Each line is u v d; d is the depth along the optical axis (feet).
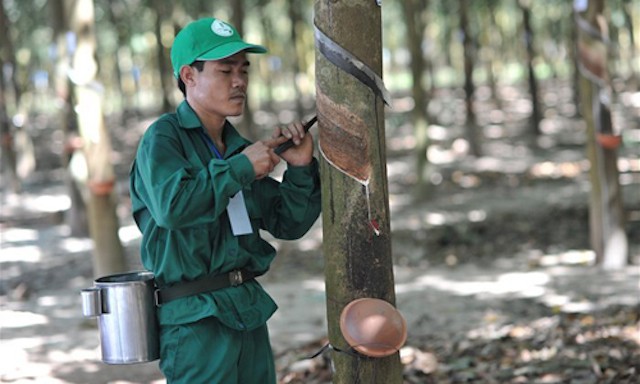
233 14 46.98
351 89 9.95
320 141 10.20
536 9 111.45
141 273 10.89
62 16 37.24
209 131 10.76
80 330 24.30
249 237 10.75
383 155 10.16
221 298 10.41
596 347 18.94
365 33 9.95
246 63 10.65
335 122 10.00
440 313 23.70
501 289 26.27
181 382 10.41
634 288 25.20
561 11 103.81
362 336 9.70
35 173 65.87
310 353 20.13
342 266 10.17
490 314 23.03
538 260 30.22
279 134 10.65
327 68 10.00
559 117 82.74
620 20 95.50
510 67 158.81
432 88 100.53
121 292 10.34
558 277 27.45
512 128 76.07
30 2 84.28
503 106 99.25
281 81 144.97
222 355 10.34
